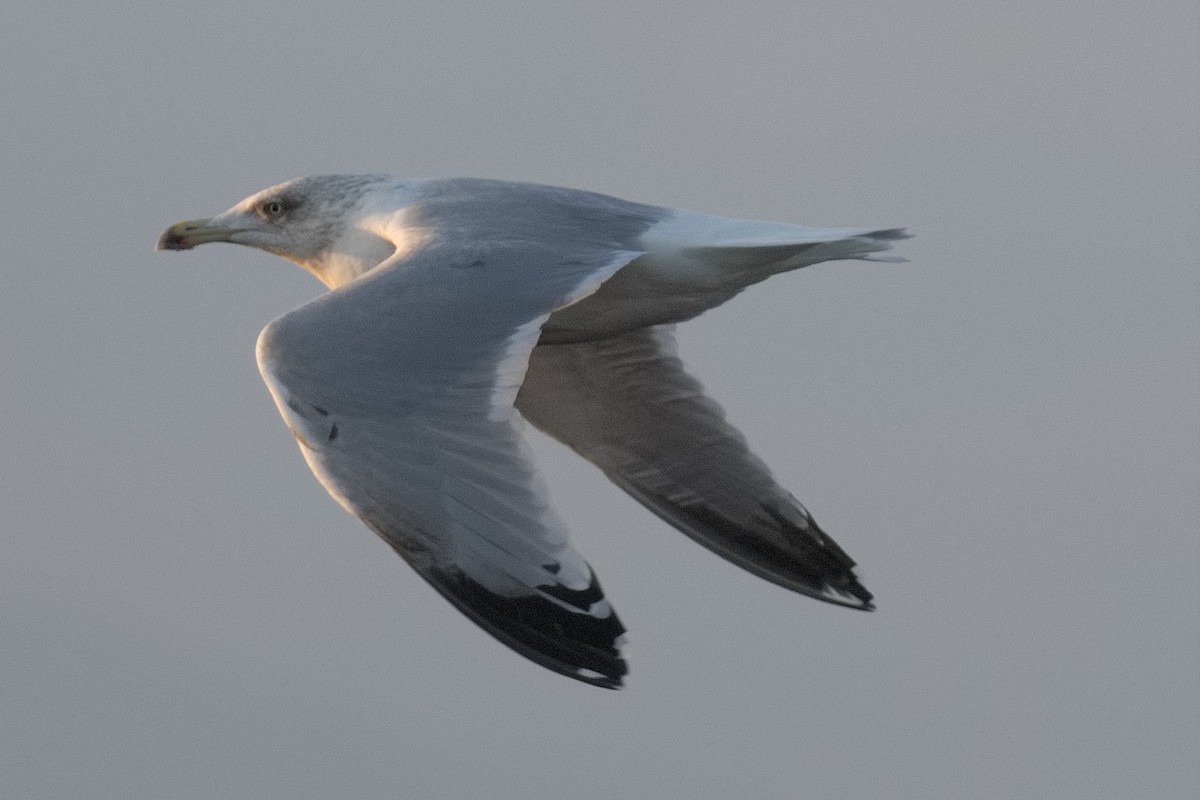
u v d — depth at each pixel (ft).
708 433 44.16
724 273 40.42
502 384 35.40
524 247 37.78
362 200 44.14
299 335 36.09
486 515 34.35
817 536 43.80
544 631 33.60
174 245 45.44
